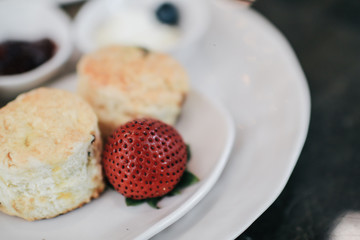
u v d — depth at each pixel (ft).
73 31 1.01
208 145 0.76
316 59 1.02
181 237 0.65
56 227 0.67
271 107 0.84
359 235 0.70
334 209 0.74
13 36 0.99
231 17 1.02
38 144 0.63
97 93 0.77
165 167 0.65
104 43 0.97
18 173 0.61
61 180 0.64
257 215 0.65
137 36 0.99
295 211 0.73
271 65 0.90
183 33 0.99
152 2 1.04
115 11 1.02
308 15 1.13
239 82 0.92
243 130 0.83
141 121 0.67
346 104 0.92
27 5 1.00
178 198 0.68
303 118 0.77
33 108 0.67
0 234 0.65
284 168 0.70
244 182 0.72
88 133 0.66
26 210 0.65
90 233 0.66
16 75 0.91
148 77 0.79
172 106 0.79
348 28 1.09
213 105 0.79
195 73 0.95
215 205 0.69
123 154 0.65
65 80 0.87
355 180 0.78
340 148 0.83
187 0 1.01
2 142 0.63
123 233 0.65
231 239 0.63
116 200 0.69
